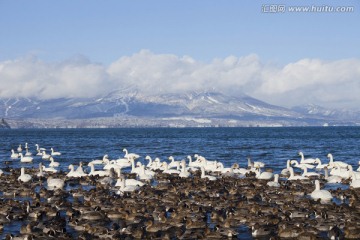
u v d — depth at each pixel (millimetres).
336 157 117375
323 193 54156
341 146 161375
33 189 60719
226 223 42094
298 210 46312
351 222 40938
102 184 64750
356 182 62062
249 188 58969
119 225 42844
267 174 70375
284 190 57781
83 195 56750
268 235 40219
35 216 46188
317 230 39406
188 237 39281
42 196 57344
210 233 39281
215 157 119062
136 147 166750
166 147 164750
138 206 48250
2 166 100625
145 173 74250
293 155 123938
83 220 43781
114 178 73000
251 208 46969
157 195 55062
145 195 55625
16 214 46031
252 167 85312
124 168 93812
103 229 40281
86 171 83312
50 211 46438
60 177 73000
